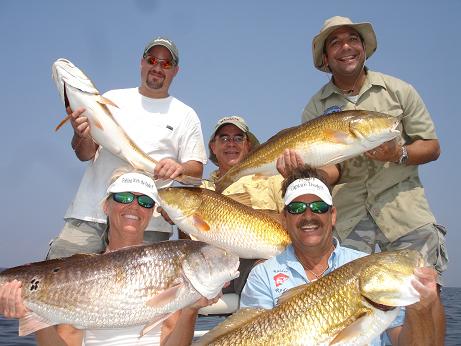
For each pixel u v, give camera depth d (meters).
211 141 2.73
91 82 2.14
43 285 1.39
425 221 2.18
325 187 1.64
